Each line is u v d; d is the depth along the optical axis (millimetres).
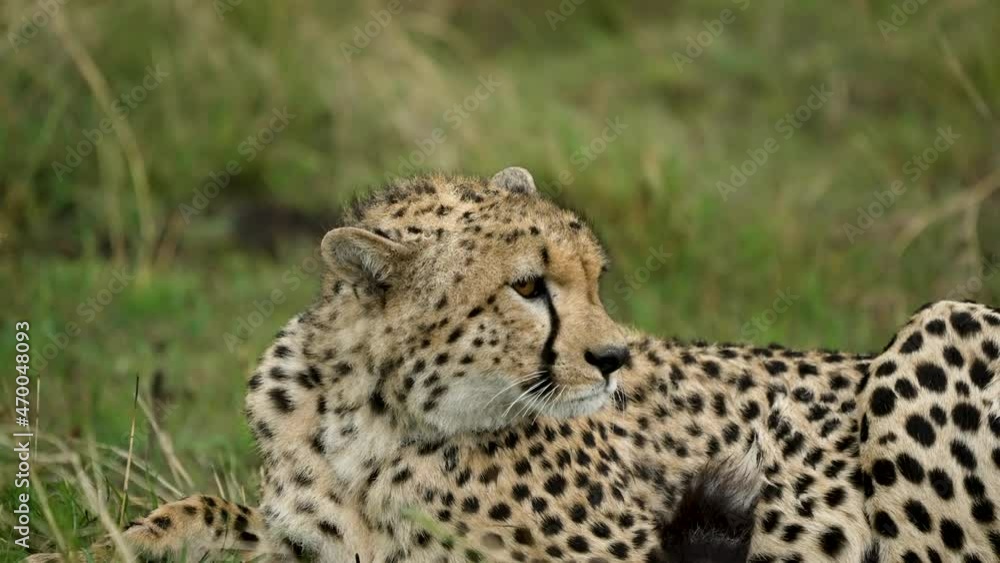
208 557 7879
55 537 7738
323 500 7684
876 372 8055
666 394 8383
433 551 7543
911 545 7805
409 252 7496
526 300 7477
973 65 15844
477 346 7434
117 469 9133
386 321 7527
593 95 17906
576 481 7805
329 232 7477
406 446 7641
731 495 8258
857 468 8031
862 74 17250
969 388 7770
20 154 14648
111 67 15500
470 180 8305
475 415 7562
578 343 7465
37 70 15086
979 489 7703
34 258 14102
